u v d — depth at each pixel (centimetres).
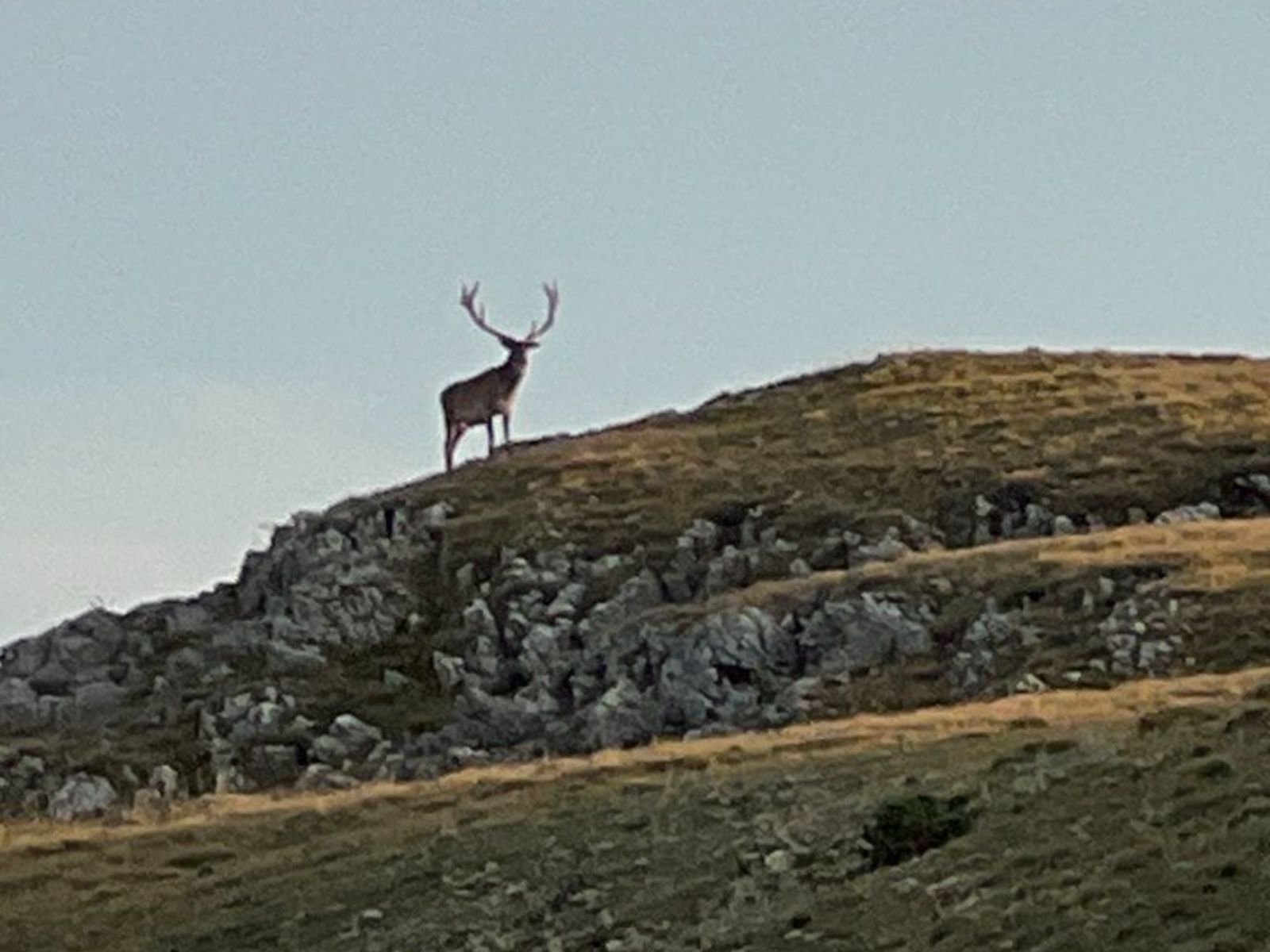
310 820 5491
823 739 5409
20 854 5522
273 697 8650
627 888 4475
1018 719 5250
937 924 3825
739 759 5322
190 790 8200
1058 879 3881
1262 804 3953
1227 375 10650
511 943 4359
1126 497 8988
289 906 4834
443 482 9962
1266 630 6969
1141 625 7138
